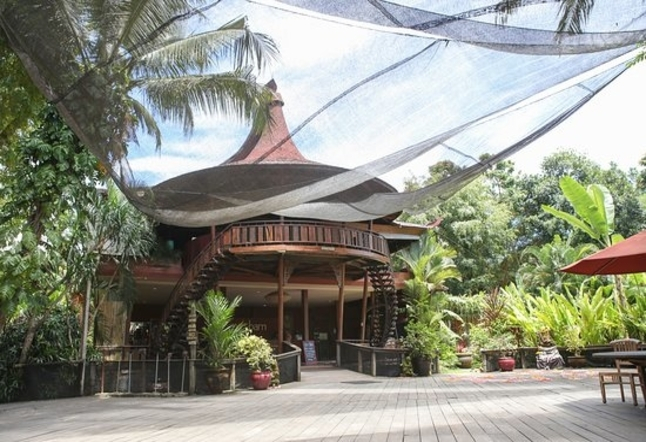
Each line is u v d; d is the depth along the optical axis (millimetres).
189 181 2473
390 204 3227
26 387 9898
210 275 14359
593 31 1987
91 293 11938
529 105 2404
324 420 6094
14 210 9414
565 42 2014
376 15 1788
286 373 12281
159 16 1854
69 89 2107
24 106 5062
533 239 28906
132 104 2117
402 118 2168
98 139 2271
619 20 1974
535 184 30156
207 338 10766
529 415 5996
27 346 9977
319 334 24609
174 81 2039
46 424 6234
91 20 1894
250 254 14367
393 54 1953
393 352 13953
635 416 5664
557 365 14289
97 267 11531
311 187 2578
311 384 11891
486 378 12164
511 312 16688
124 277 12836
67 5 1879
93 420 6555
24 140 9445
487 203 25672
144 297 20000
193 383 10266
